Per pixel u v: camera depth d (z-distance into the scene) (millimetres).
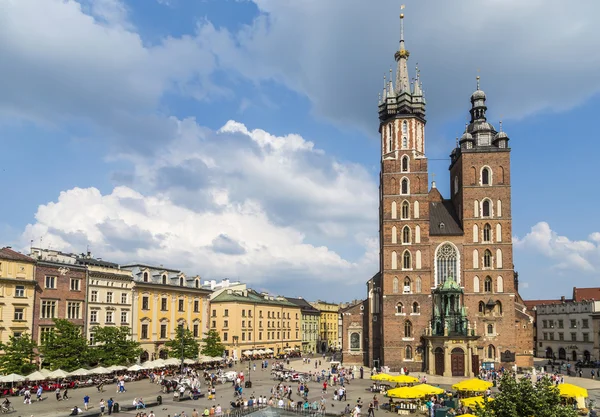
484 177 114375
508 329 109000
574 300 168125
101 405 65062
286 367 123062
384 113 119562
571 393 58344
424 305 110938
